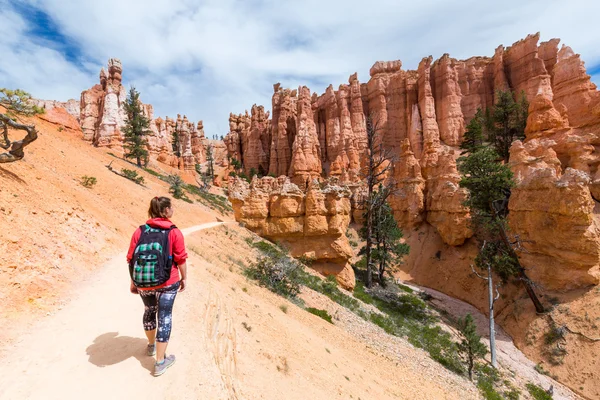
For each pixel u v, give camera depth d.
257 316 10.48
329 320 18.73
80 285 7.49
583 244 24.12
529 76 59.31
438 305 32.62
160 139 78.94
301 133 72.56
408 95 70.25
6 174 10.31
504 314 28.44
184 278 4.64
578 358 21.42
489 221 31.42
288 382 7.30
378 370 14.09
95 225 12.34
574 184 24.52
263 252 27.06
